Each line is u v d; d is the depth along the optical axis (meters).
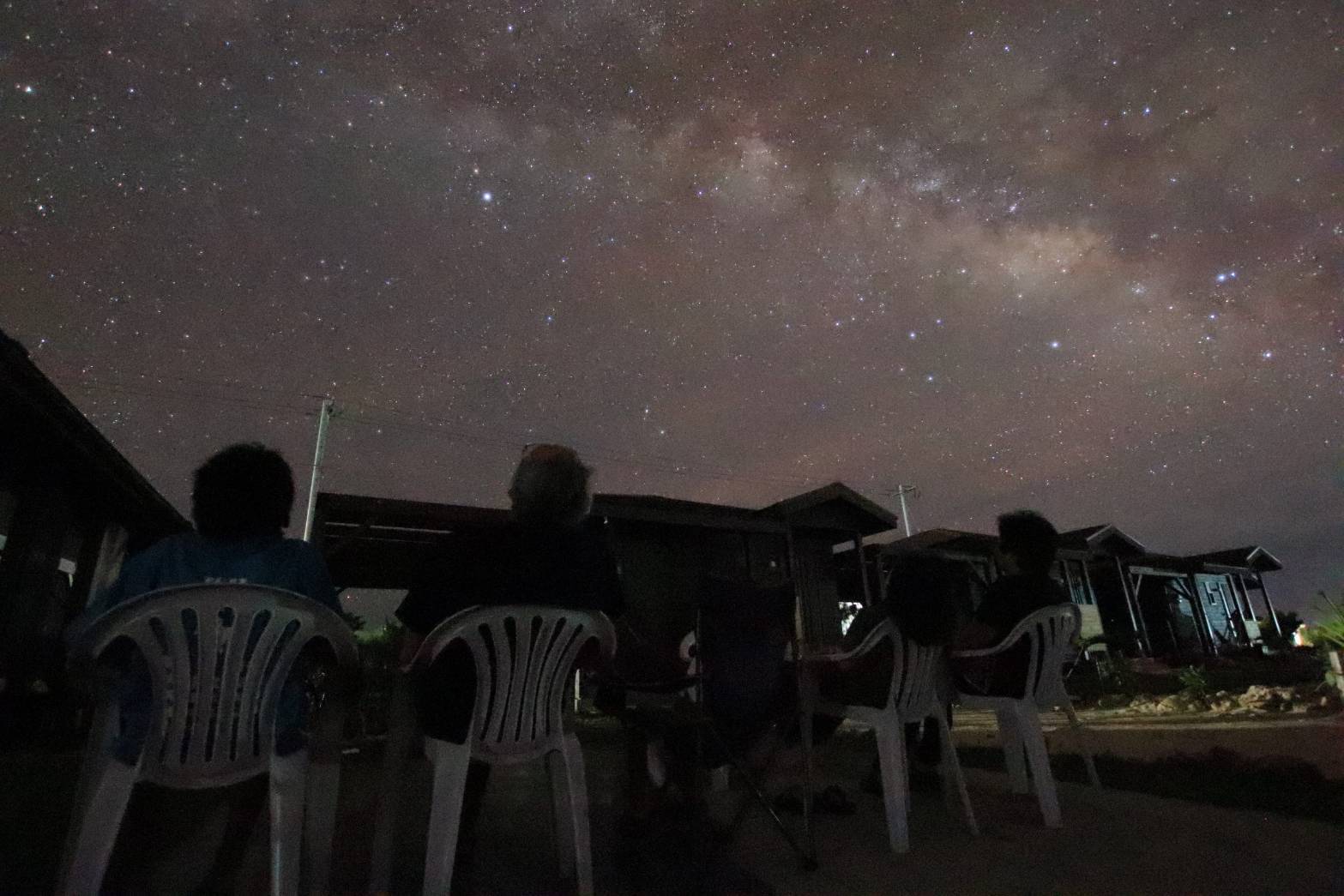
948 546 11.62
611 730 6.29
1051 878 1.97
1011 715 3.10
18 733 5.77
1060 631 2.80
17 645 5.96
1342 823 2.48
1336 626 6.26
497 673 1.81
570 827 1.97
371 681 5.49
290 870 1.51
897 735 2.36
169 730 1.48
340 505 5.71
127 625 1.46
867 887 1.92
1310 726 4.74
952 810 2.71
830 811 2.72
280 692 1.59
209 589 1.51
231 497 1.75
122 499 7.44
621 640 2.80
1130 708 6.98
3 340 4.15
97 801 1.41
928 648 2.55
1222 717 5.81
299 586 1.77
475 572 1.86
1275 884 1.90
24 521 5.96
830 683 2.56
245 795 1.76
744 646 2.55
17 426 5.49
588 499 2.09
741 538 8.43
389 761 2.00
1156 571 17.38
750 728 2.56
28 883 1.86
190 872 1.89
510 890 1.90
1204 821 2.54
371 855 2.18
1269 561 20.12
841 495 8.98
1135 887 1.89
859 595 11.58
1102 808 2.76
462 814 2.09
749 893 1.87
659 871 2.06
